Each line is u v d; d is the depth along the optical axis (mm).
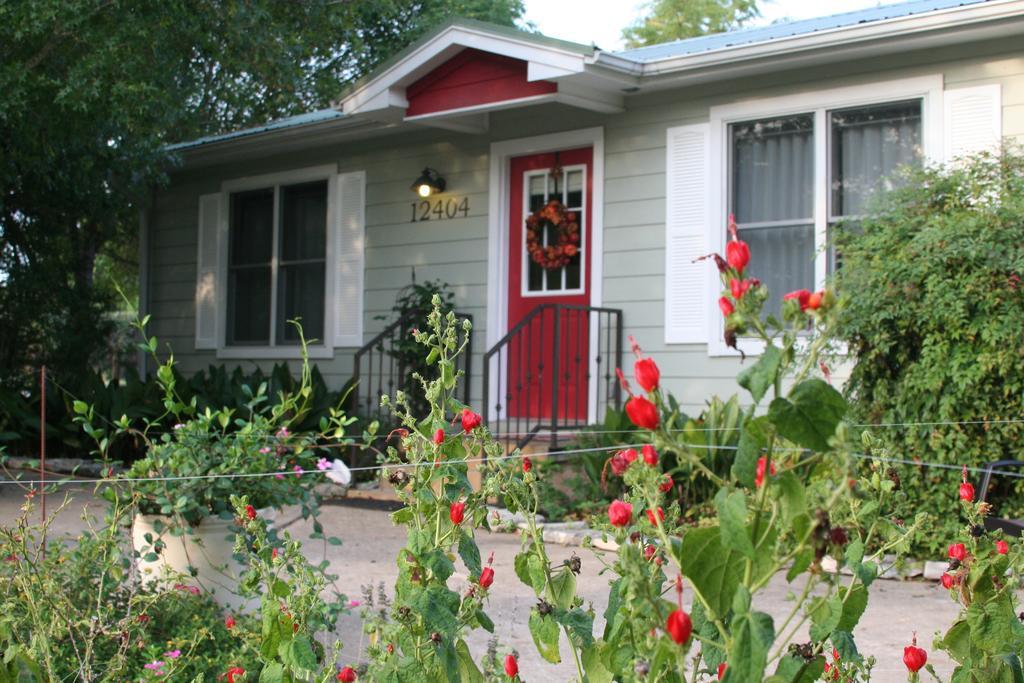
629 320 8758
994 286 5891
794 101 7996
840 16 8781
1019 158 6465
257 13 9281
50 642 3357
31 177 10609
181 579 4188
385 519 7727
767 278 8164
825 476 1796
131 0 8422
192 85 11547
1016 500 5859
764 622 1534
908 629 4781
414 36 18359
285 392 9609
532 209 9523
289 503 4668
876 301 6129
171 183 12383
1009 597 2271
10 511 7070
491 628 2314
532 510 2443
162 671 3385
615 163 8891
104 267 19266
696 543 1645
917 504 6035
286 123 11352
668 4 26234
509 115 9547
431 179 9930
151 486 4391
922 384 6035
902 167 6836
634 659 1936
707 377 8312
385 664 2188
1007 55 7203
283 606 2600
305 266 11258
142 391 9828
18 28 8062
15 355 11383
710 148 8367
